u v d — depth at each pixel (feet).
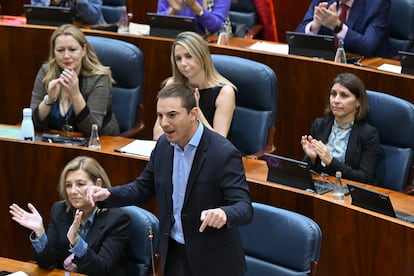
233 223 22.56
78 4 47.50
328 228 28.53
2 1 56.44
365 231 27.45
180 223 24.49
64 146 31.96
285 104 39.78
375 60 42.14
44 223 32.86
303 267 25.75
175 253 24.81
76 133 35.45
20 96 42.91
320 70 38.55
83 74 36.22
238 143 36.35
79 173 27.86
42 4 48.60
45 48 42.01
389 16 45.52
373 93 33.65
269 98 35.91
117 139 33.96
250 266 26.71
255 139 35.96
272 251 26.32
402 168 33.09
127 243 27.48
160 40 40.98
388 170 33.37
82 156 31.14
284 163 30.01
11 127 35.42
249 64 36.06
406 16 45.24
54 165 32.17
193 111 23.53
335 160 32.30
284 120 40.01
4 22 44.55
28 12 44.01
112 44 38.14
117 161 31.53
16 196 32.81
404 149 33.22
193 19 42.01
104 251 26.91
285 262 26.11
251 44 44.34
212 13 45.34
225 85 34.99
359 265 27.81
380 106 33.40
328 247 28.63
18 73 42.60
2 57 42.47
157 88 41.60
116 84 38.29
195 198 23.93
